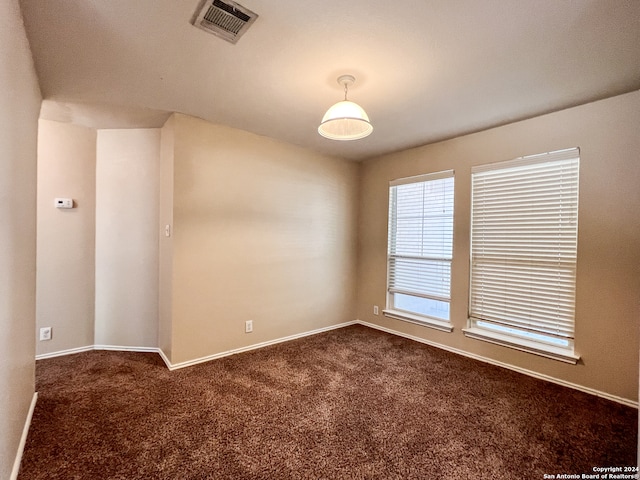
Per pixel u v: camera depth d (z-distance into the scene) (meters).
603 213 2.37
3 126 1.22
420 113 2.67
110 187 3.22
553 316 2.64
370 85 2.20
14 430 1.53
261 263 3.38
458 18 1.53
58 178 3.06
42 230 2.99
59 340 3.09
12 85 1.34
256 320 3.36
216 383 2.53
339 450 1.75
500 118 2.77
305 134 3.30
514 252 2.88
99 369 2.76
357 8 1.46
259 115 2.79
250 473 1.57
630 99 2.26
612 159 2.33
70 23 1.56
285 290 3.61
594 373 2.41
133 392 2.36
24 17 1.51
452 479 1.55
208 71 2.04
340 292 4.22
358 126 2.03
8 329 1.36
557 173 2.62
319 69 2.01
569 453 1.74
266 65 1.97
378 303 4.14
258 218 3.35
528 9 1.46
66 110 2.71
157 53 1.83
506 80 2.12
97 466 1.60
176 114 2.75
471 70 2.00
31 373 2.03
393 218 4.03
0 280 1.22
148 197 3.19
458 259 3.27
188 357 2.87
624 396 2.27
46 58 1.87
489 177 3.05
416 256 3.72
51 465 1.60
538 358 2.70
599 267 2.39
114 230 3.23
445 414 2.12
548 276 2.67
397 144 3.56
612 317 2.33
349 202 4.30
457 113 2.67
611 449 1.77
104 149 3.21
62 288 3.09
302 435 1.88
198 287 2.92
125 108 2.65
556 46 1.75
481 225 3.11
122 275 3.24
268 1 1.42
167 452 1.71
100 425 1.94
